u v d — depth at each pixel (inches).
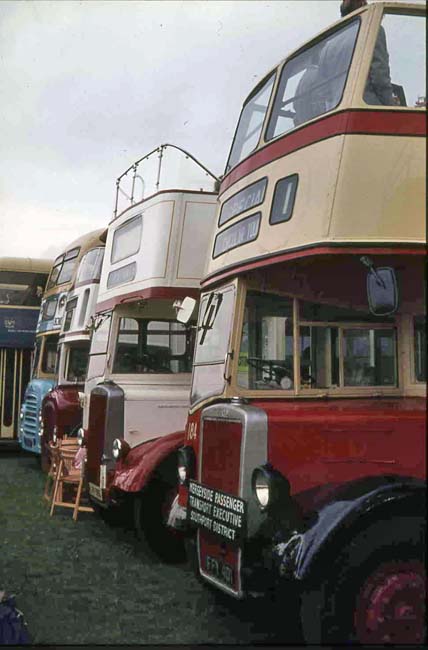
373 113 164.2
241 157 213.3
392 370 184.7
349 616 143.5
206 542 176.2
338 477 158.1
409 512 148.5
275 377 181.8
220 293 200.5
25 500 383.6
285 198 175.5
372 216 159.9
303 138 173.8
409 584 145.6
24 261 602.5
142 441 281.7
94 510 327.3
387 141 163.3
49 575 240.2
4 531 307.3
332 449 158.9
